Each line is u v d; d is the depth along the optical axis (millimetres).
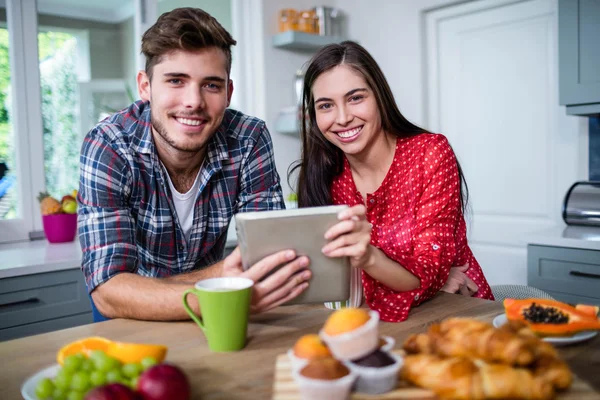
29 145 2406
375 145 1409
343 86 1307
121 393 535
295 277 886
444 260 1251
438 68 3033
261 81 3041
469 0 2805
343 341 609
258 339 856
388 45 3176
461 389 559
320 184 1521
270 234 861
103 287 1053
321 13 3162
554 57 2559
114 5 2625
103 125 1253
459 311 996
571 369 687
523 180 2734
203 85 1124
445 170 1321
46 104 2457
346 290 916
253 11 3061
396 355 634
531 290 1506
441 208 1299
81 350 682
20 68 2363
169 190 1307
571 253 1994
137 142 1236
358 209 888
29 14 2373
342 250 875
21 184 2396
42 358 798
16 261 1915
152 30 1109
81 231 1173
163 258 1379
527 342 606
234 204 1444
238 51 3096
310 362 587
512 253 2793
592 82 2154
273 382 681
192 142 1164
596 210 2182
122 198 1216
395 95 3172
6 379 720
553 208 2623
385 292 1085
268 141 1482
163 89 1113
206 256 1473
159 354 675
